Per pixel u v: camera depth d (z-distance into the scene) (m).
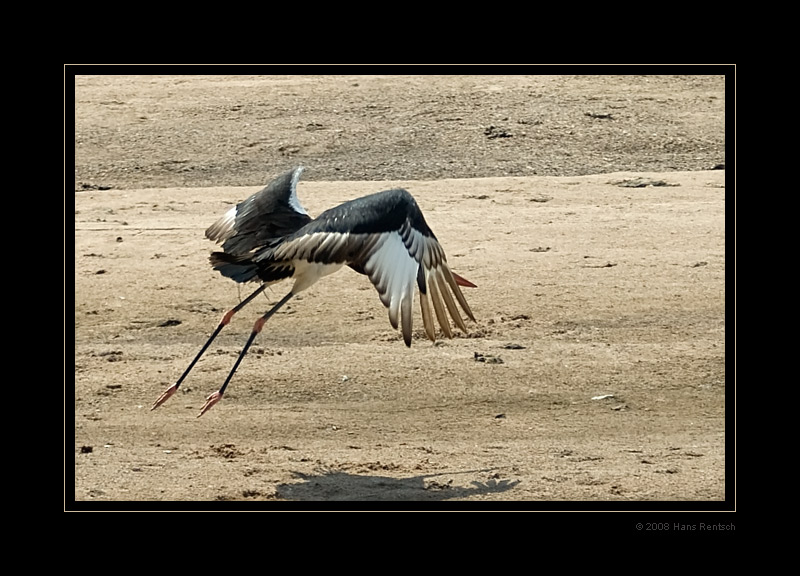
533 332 15.82
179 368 14.68
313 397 13.81
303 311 16.69
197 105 29.47
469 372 14.45
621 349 15.20
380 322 16.22
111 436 12.64
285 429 12.88
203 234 20.50
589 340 15.53
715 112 28.28
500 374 14.40
